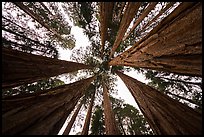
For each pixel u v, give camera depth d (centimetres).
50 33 1220
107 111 1013
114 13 1172
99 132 1247
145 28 1221
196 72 644
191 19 609
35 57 797
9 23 1080
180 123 570
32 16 1097
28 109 557
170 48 675
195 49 592
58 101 690
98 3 1258
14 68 645
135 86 943
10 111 524
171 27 692
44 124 542
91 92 1419
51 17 1239
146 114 768
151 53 767
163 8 1103
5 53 648
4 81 610
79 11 1287
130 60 938
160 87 1265
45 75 800
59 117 634
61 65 946
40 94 701
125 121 1295
